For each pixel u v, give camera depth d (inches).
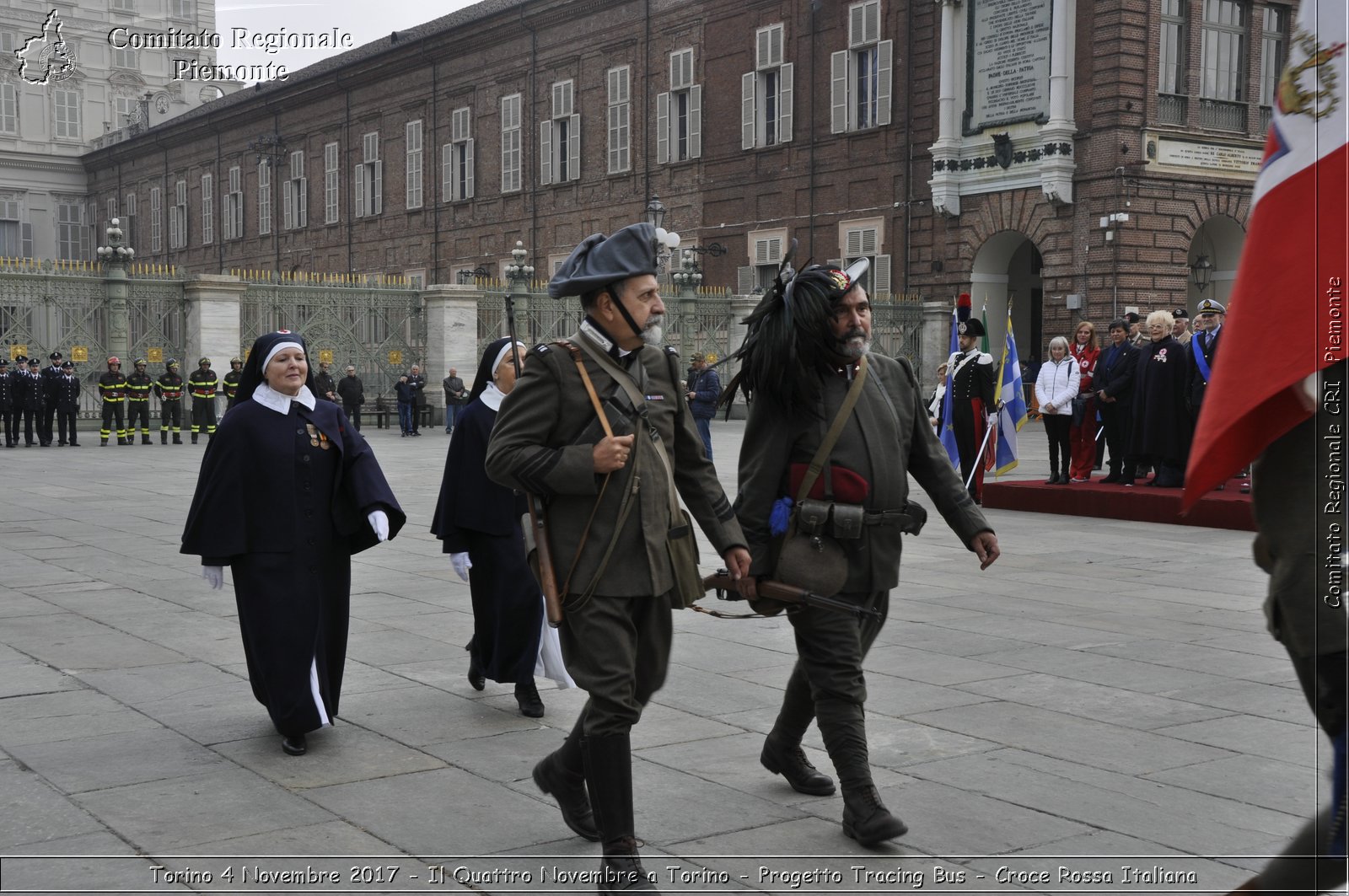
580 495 155.7
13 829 167.2
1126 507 520.7
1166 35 1130.0
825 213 1395.2
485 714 226.8
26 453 918.4
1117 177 1108.5
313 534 207.9
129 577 368.8
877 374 177.5
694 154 1545.3
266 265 2234.3
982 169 1217.4
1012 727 213.5
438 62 1887.3
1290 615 107.4
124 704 230.5
